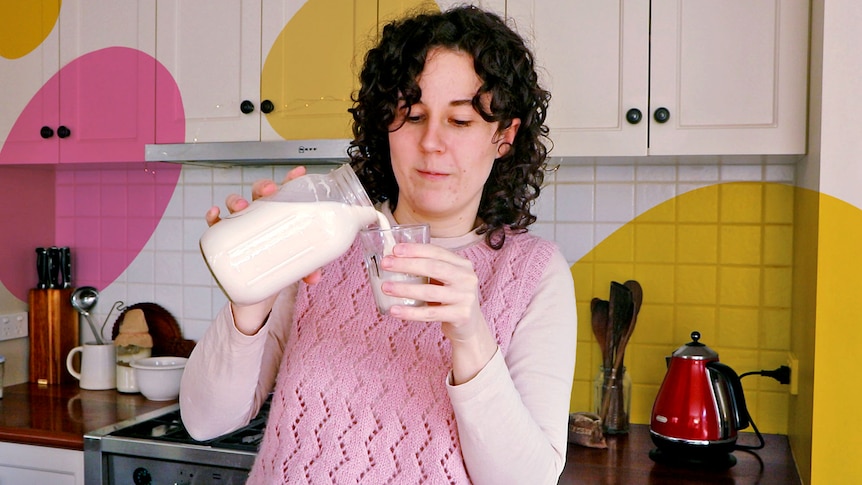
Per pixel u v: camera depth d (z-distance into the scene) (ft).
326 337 3.41
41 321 8.30
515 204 3.65
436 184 3.27
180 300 8.30
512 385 2.84
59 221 8.74
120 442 6.01
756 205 6.68
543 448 2.93
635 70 5.87
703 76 5.76
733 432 5.77
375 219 2.91
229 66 6.84
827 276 5.01
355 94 6.22
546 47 6.02
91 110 7.34
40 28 7.49
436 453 3.12
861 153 4.95
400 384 3.25
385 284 2.57
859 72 4.94
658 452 5.99
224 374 3.23
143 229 8.41
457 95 3.17
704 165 6.78
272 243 2.74
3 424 6.53
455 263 2.62
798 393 5.94
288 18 6.65
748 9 5.67
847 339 4.99
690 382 5.82
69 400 7.51
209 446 5.78
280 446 3.32
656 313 6.93
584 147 5.99
